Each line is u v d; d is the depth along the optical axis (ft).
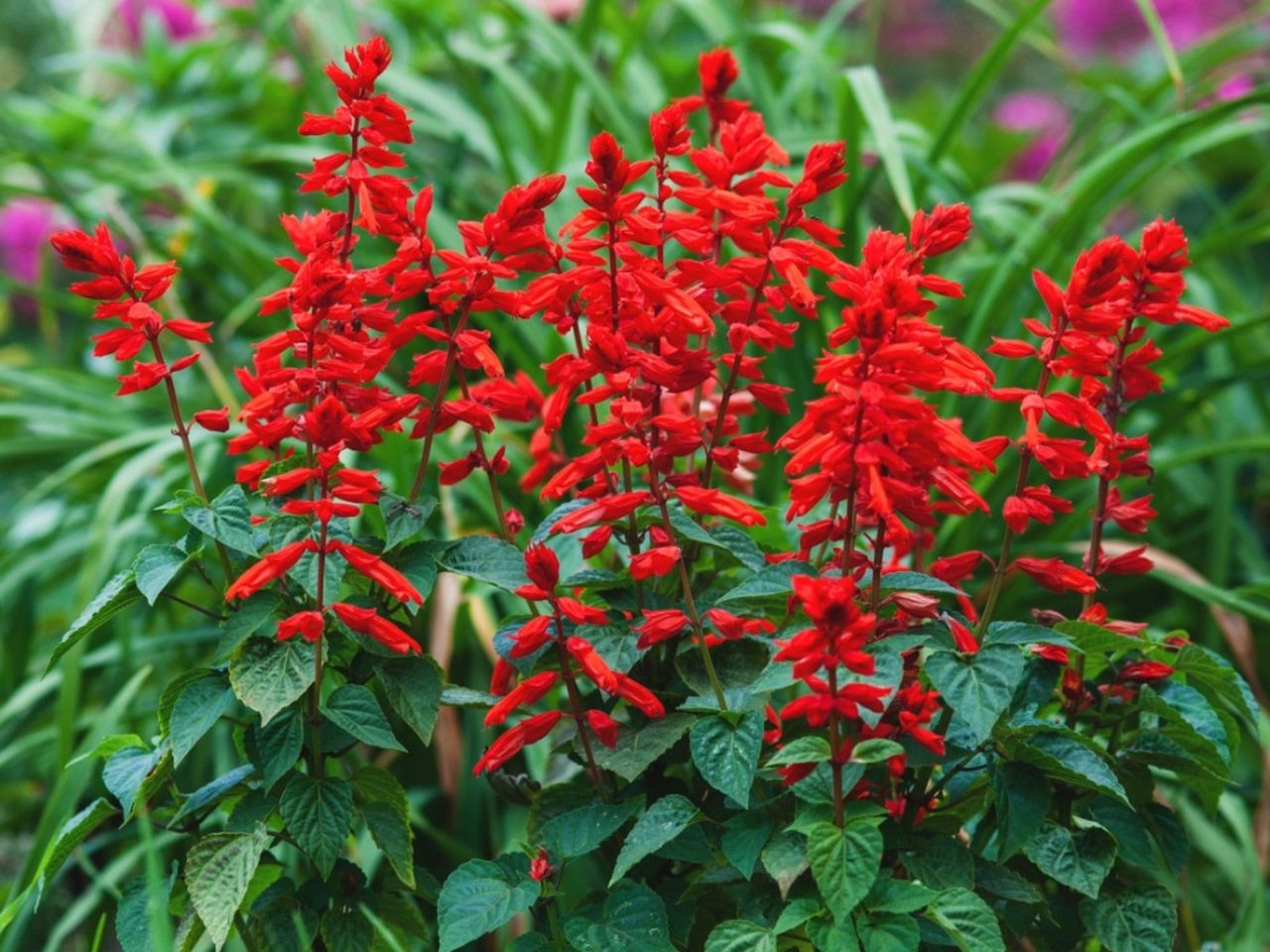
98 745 4.71
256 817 4.57
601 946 4.45
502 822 5.95
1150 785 4.79
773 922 4.46
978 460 4.27
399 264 4.56
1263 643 6.67
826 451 4.28
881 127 6.15
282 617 4.62
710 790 4.76
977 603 6.32
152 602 4.45
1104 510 4.77
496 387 4.68
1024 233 6.51
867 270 4.45
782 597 4.51
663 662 4.76
